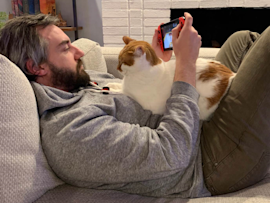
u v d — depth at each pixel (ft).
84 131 2.04
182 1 7.54
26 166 1.83
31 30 2.50
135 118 2.51
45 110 2.23
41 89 2.27
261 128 2.07
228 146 2.22
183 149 2.11
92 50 4.52
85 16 8.79
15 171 1.75
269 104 2.02
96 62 4.53
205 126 2.58
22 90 1.96
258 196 1.94
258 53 2.10
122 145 2.05
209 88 2.38
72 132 2.01
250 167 2.13
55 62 2.63
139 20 7.96
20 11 7.99
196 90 2.35
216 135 2.36
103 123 2.18
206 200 2.08
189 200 2.14
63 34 2.78
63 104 2.27
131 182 2.25
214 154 2.31
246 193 2.06
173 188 2.24
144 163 2.00
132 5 7.81
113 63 5.09
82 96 2.60
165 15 7.81
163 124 2.22
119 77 5.11
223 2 7.32
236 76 2.31
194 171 2.34
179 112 2.19
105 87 2.91
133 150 2.03
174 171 2.08
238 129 2.16
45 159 2.09
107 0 7.85
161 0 7.64
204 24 8.09
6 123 1.75
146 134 2.16
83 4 8.64
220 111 2.36
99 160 2.01
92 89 2.83
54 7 8.15
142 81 2.45
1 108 1.74
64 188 2.19
